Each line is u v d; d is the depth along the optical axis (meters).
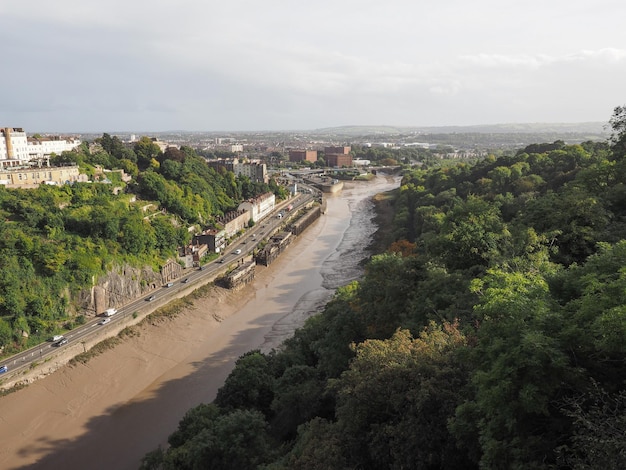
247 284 145.50
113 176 168.75
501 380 25.69
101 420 79.69
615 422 20.97
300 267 163.50
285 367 71.12
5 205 116.19
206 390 87.94
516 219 70.88
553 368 24.91
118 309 111.94
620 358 26.17
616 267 31.92
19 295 95.44
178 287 127.19
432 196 191.62
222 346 106.12
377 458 35.03
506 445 25.20
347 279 147.75
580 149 161.75
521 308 28.45
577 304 28.38
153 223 139.88
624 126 84.00
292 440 53.31
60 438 75.06
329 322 74.12
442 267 58.25
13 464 69.50
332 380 42.00
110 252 117.94
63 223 117.44
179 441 58.28
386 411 36.56
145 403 84.50
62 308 102.00
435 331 40.09
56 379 88.00
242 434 49.38
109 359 96.31
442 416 32.09
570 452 24.33
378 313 59.81
